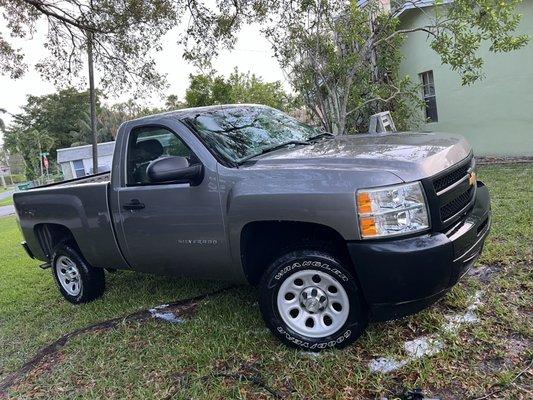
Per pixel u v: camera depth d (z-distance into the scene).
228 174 3.54
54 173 56.12
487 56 11.12
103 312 4.85
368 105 11.81
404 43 12.60
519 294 3.77
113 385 3.38
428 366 2.99
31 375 3.75
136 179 4.19
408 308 3.08
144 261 4.31
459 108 11.91
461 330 3.36
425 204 2.99
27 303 5.73
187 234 3.81
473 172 3.72
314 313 3.39
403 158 3.16
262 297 3.46
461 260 3.10
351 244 3.04
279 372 3.19
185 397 3.09
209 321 4.06
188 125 3.91
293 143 4.17
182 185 3.79
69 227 4.82
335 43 10.80
